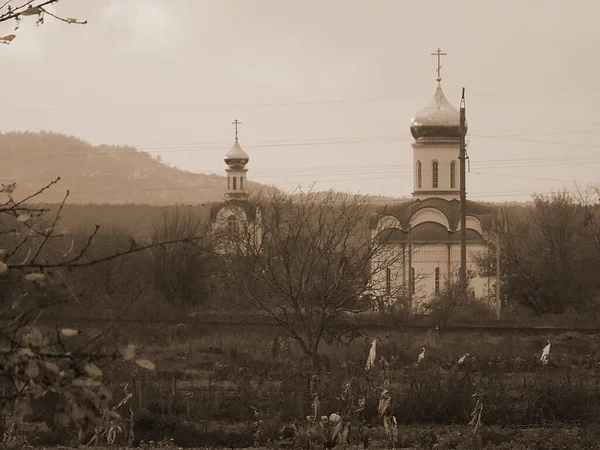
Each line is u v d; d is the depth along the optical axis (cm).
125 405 3653
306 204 6975
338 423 3422
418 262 11112
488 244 10275
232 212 10819
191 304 8831
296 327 5828
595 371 5000
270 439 3606
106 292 6366
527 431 3744
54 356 1075
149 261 8931
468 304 8356
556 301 9225
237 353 5494
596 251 9312
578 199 10162
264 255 6694
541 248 9375
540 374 4519
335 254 6109
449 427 3822
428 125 11688
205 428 3694
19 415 1059
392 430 3525
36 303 1110
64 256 1171
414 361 5312
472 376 4684
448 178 11688
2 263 1053
